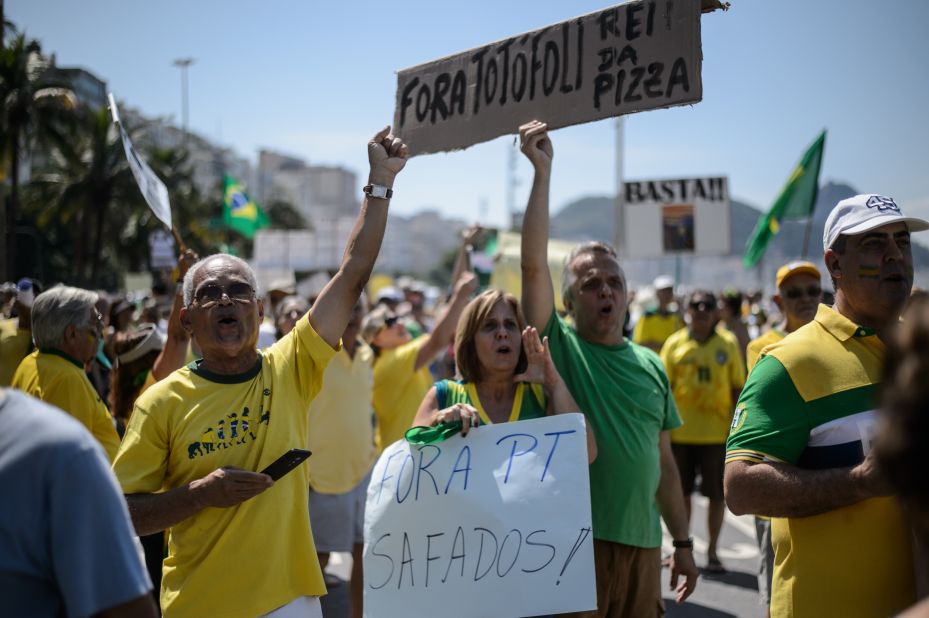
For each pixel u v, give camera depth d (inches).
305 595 111.0
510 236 364.8
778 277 231.6
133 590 68.2
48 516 66.2
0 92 1164.5
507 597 115.9
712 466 276.8
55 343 161.0
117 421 197.2
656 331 430.0
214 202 2276.1
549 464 120.0
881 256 100.7
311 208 7062.0
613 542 137.3
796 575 99.3
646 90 117.3
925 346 48.4
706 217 543.2
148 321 326.3
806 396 99.5
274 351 117.9
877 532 93.9
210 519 105.9
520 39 132.2
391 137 122.3
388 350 238.5
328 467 201.5
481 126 136.0
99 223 1700.3
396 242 7081.7
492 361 131.3
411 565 120.7
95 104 2410.2
